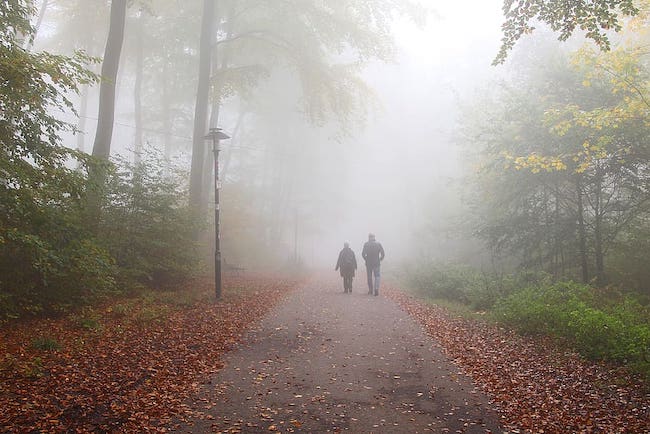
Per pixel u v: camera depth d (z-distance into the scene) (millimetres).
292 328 9828
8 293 7945
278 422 4895
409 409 5344
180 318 9945
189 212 14641
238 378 6352
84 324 8375
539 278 14422
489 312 11695
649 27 12359
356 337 9141
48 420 4621
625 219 14570
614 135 13141
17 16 8344
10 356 6316
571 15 6797
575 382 6113
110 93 13578
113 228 12133
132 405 5145
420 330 9875
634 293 12094
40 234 8383
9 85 7223
